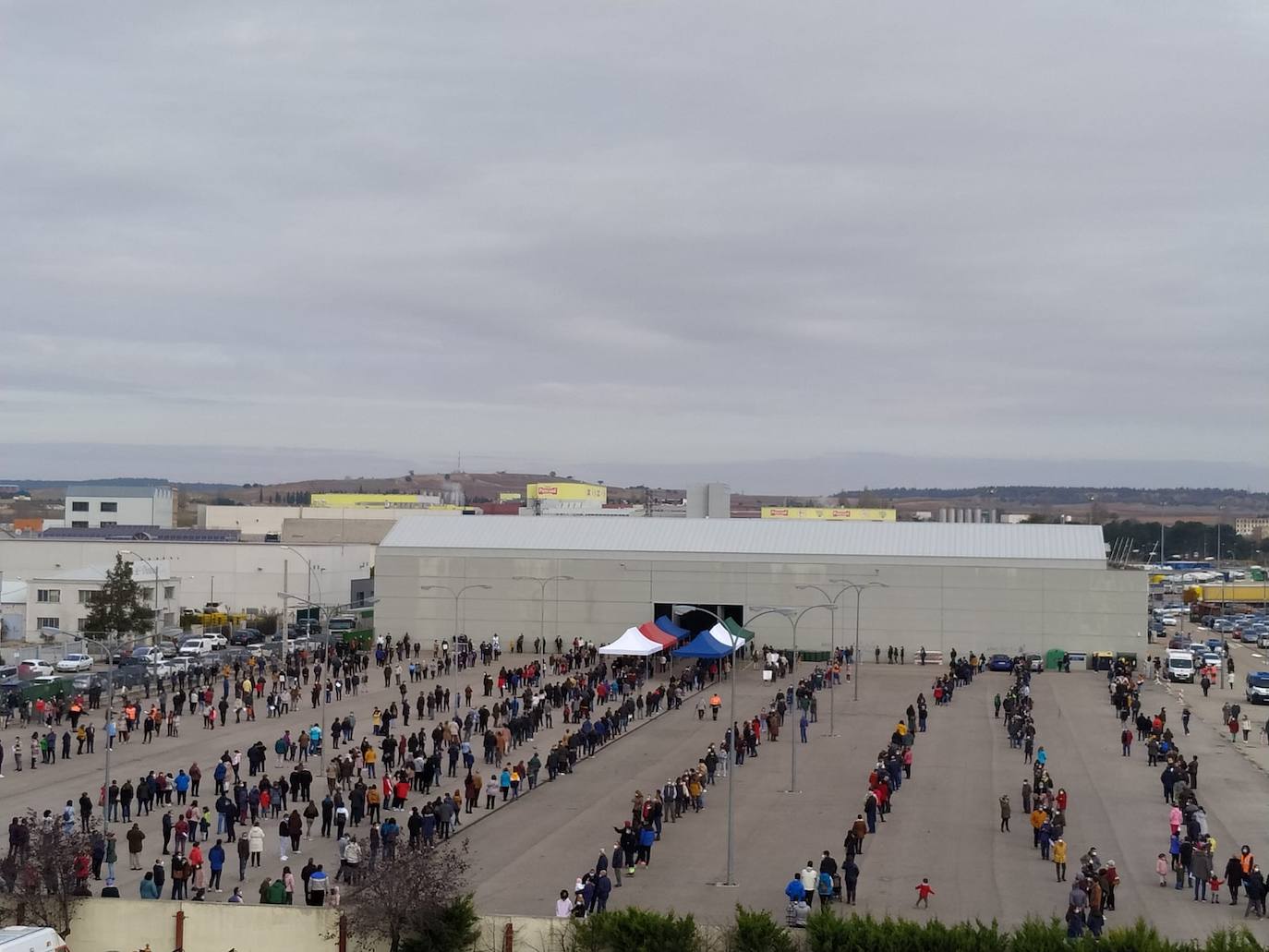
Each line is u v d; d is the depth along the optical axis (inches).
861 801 2514.8
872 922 1421.0
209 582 6092.5
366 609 6333.7
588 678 4008.4
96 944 1589.6
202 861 1991.9
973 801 2513.5
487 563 5275.6
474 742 3102.9
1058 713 3708.2
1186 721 3334.2
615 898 1824.6
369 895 1535.4
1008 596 4926.2
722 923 1620.3
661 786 2637.8
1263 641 6127.0
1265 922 1727.4
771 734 3233.3
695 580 5132.9
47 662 4530.0
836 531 5206.7
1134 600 4857.3
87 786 2517.2
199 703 3599.9
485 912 1729.8
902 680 4441.4
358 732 3196.4
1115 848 2146.9
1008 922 1708.9
